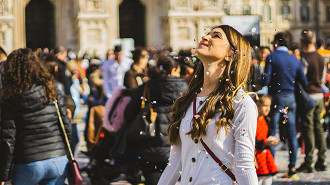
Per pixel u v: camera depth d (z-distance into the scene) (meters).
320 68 13.48
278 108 12.46
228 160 4.43
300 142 15.91
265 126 8.90
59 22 67.88
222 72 4.61
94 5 67.56
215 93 4.55
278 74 12.45
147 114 8.71
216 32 4.63
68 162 7.88
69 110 11.54
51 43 69.06
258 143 8.84
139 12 71.25
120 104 10.31
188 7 68.12
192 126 4.50
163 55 9.21
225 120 4.37
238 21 9.31
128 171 11.10
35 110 7.57
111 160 11.34
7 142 7.51
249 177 4.32
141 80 11.91
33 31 68.75
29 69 7.58
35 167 7.52
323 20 76.12
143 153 8.73
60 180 7.76
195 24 68.19
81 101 38.59
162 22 69.31
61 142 7.81
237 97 4.45
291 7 74.62
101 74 18.45
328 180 12.38
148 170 8.81
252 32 5.72
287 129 12.71
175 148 4.83
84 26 67.25
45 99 7.62
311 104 12.77
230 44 4.61
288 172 12.74
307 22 75.62
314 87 13.42
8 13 66.00
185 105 4.74
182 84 8.91
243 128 4.37
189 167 4.54
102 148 11.29
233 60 4.59
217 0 68.12
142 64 12.48
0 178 7.59
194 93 4.78
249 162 4.34
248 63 4.64
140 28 71.25
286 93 12.52
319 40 17.81
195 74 4.95
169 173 4.86
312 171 13.31
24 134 7.58
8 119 7.54
